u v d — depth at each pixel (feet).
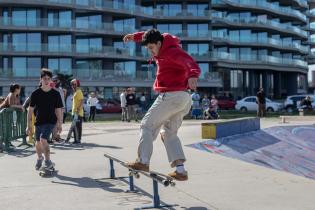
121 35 214.28
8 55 192.95
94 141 47.75
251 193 22.86
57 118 29.09
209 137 46.01
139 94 212.02
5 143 40.37
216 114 105.91
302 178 26.86
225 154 37.68
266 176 27.32
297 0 301.43
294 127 53.36
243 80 264.72
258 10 264.72
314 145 44.68
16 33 196.65
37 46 195.00
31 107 29.04
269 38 267.80
